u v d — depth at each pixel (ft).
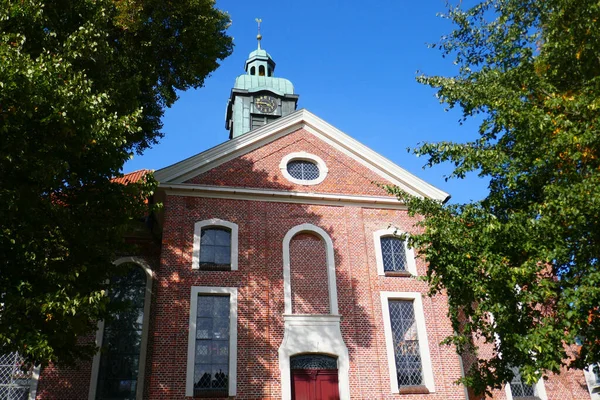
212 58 65.87
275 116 110.63
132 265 68.90
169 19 61.77
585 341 39.55
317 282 67.31
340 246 69.51
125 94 52.16
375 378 62.59
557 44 43.16
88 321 44.70
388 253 71.31
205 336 61.00
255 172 71.51
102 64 49.24
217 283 63.31
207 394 57.62
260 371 59.82
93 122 41.04
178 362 58.29
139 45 61.67
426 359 65.16
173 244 64.23
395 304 68.49
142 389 61.87
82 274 45.19
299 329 63.05
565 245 38.14
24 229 39.42
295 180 72.69
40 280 40.16
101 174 45.29
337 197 71.82
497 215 44.86
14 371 60.49
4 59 35.81
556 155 39.45
